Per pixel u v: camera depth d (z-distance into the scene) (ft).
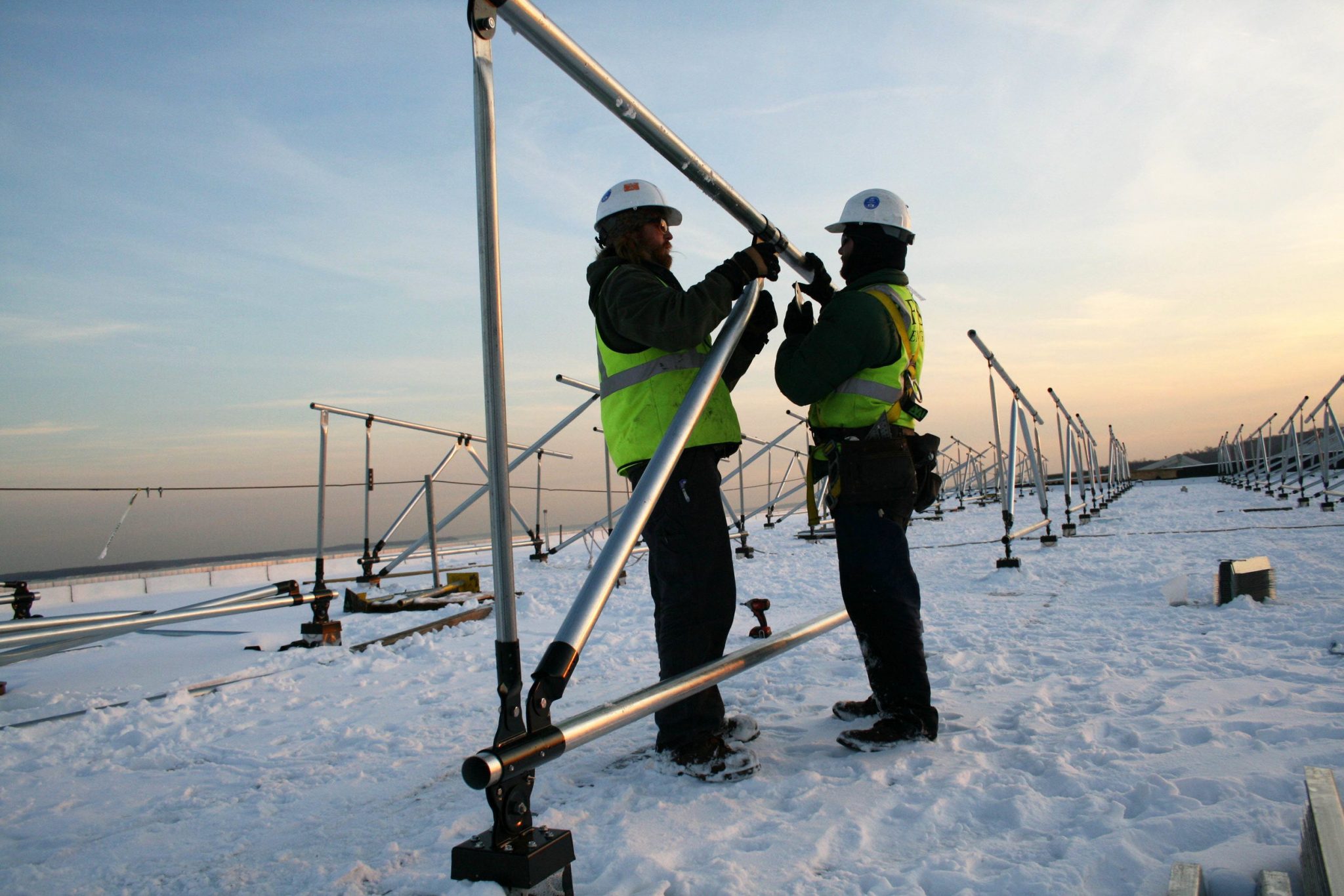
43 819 6.97
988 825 5.46
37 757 9.09
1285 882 3.89
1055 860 4.78
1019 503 83.82
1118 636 12.84
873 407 7.50
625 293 6.55
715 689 7.03
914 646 7.42
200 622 22.67
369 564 31.19
